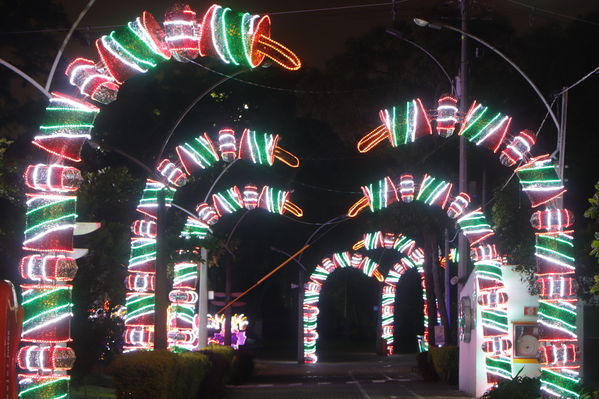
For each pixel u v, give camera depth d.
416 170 39.72
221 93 46.53
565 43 35.12
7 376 11.14
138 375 18.98
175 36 13.70
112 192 24.27
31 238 14.13
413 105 20.92
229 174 48.31
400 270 57.91
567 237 18.53
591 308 23.48
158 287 21.67
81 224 17.20
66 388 14.21
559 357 18.08
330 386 32.91
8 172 19.94
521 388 20.78
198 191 38.09
